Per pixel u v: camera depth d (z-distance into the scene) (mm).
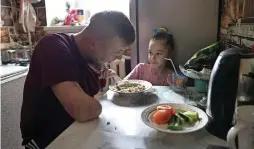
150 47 1269
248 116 480
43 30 2113
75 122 730
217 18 1187
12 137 1662
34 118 845
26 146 882
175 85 1034
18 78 1684
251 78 559
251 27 730
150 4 1259
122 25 814
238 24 868
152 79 1308
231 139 482
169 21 1254
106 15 823
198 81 937
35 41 2154
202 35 1226
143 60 1371
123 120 746
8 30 2029
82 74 860
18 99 1703
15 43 2107
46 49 762
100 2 2219
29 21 2049
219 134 612
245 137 475
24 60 1904
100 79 1055
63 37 844
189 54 1267
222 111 588
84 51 887
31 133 883
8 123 1612
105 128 689
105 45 848
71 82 721
